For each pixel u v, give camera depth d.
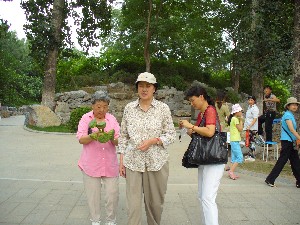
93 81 25.67
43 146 12.55
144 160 3.78
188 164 4.13
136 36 24.33
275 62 14.51
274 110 11.19
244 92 29.36
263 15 13.82
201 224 4.61
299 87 9.30
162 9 25.23
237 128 7.44
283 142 6.60
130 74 26.05
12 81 41.25
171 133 3.87
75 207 5.26
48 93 20.67
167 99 22.92
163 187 3.86
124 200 5.77
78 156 10.45
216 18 25.14
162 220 4.76
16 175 7.70
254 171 8.35
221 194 6.07
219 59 27.50
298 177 6.57
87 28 23.42
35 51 20.56
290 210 5.20
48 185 6.58
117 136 4.15
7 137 15.26
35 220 4.67
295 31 9.41
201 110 4.15
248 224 4.61
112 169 4.18
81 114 17.06
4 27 20.58
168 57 29.67
